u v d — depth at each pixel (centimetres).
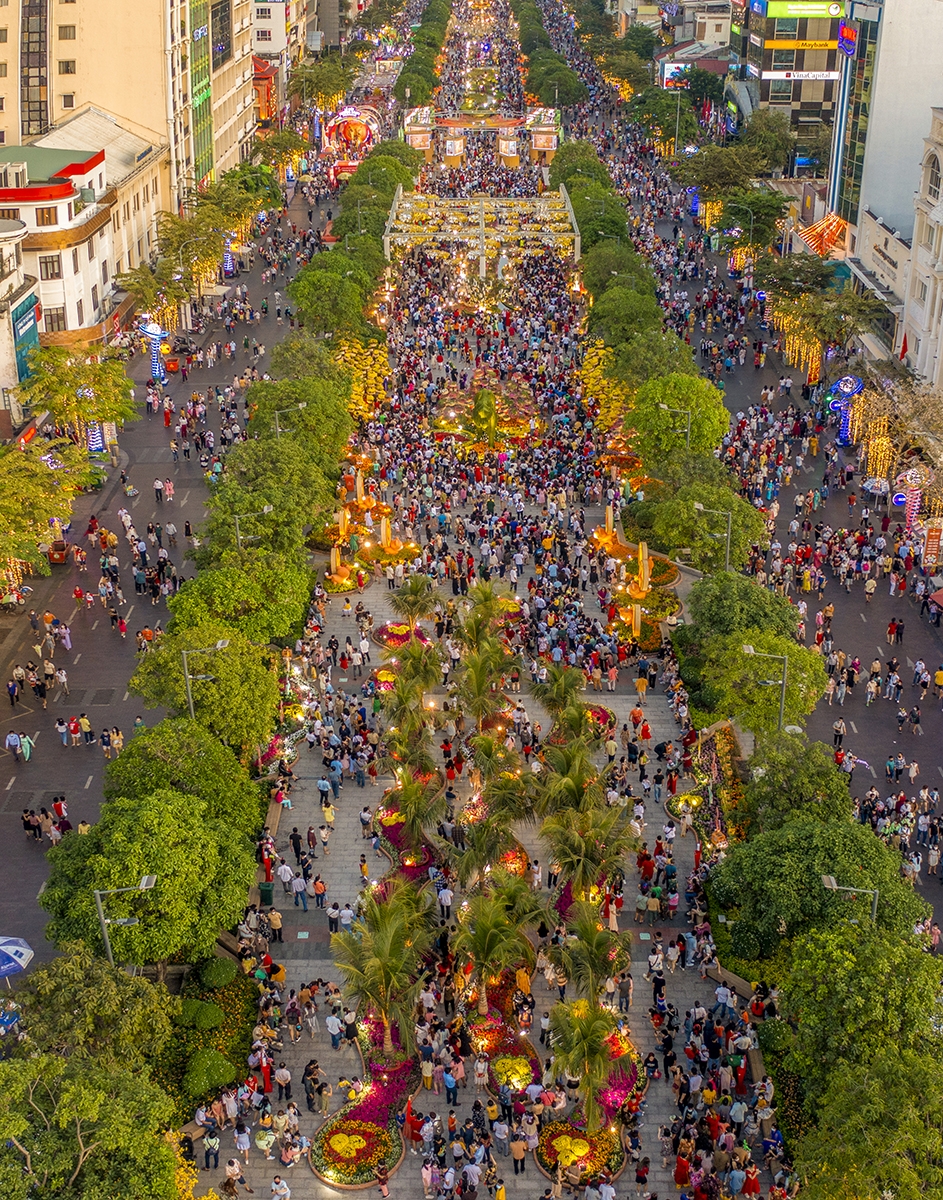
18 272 11656
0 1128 3881
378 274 14762
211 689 6450
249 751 7000
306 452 9294
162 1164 4325
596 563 9588
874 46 13512
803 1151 4400
